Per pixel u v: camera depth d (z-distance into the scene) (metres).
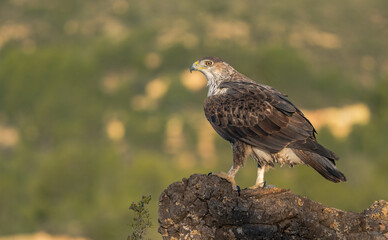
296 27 173.38
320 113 113.12
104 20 186.62
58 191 59.50
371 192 44.28
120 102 114.25
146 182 55.91
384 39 172.00
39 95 108.00
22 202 60.19
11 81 111.25
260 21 171.50
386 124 90.06
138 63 133.38
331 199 39.56
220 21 167.38
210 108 9.59
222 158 77.06
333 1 189.25
